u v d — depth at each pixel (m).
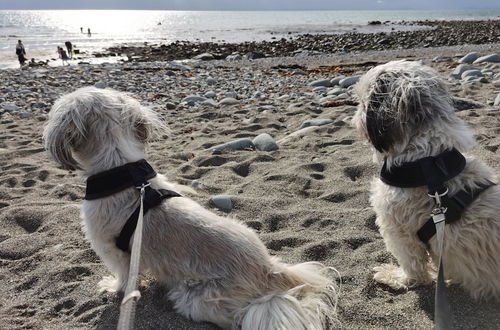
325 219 1.30
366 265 1.10
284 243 1.21
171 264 0.94
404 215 0.94
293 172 1.61
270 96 3.12
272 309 0.88
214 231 0.95
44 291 1.06
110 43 11.68
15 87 3.56
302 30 16.67
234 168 1.71
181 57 7.57
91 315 0.98
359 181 1.54
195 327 0.92
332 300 0.97
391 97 0.91
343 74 4.30
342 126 2.11
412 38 9.88
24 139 2.17
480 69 3.49
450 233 0.90
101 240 0.99
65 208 1.40
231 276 0.92
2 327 0.95
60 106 1.01
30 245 1.23
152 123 1.08
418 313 0.94
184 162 1.80
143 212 0.96
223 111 2.64
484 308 0.93
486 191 0.90
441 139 0.91
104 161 0.99
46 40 12.79
